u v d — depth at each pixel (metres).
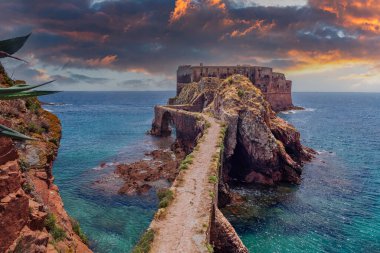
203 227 23.66
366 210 43.16
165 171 56.25
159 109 105.00
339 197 48.19
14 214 10.45
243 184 54.94
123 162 67.25
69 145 88.50
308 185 54.03
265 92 145.00
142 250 20.19
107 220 38.25
